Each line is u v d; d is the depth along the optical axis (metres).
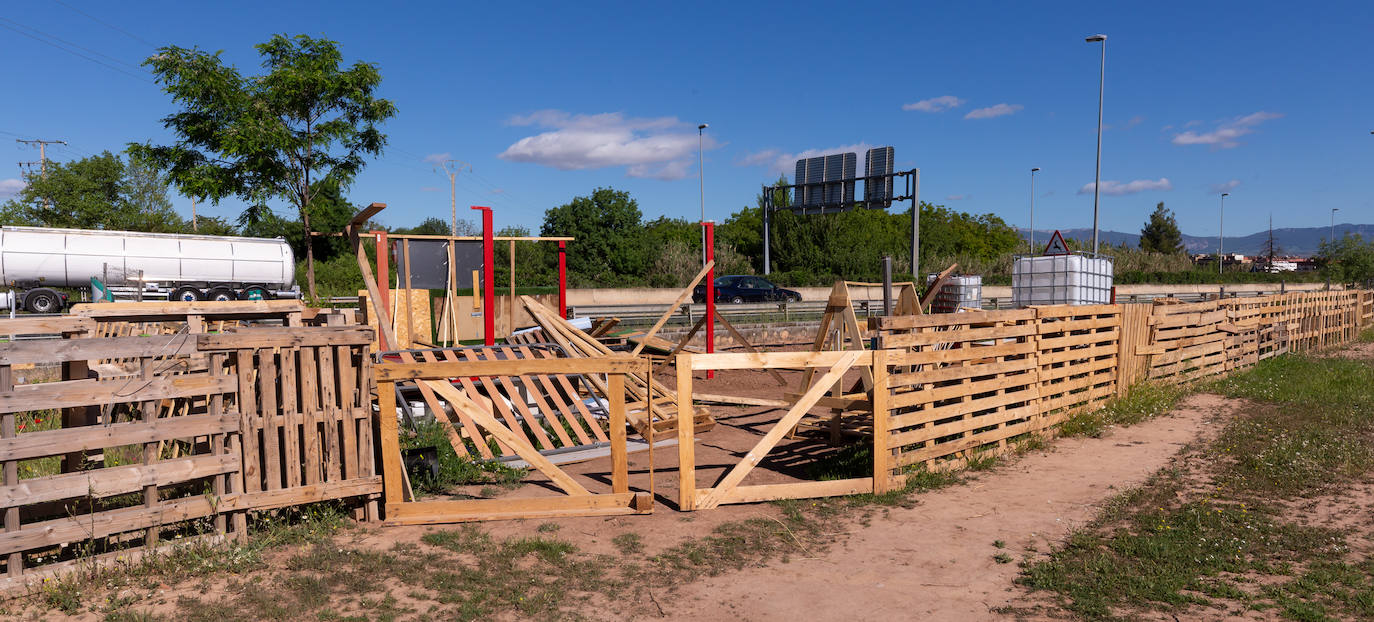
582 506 6.23
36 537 4.54
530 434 8.81
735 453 8.58
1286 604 4.47
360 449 5.83
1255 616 4.36
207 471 5.12
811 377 8.77
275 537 5.35
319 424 5.79
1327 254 39.69
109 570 4.72
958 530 5.94
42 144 57.41
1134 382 11.26
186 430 5.04
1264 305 15.86
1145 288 43.91
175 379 5.00
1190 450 8.46
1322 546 5.43
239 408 5.28
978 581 4.95
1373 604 4.43
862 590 4.81
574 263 55.75
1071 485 7.19
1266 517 6.09
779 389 13.54
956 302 16.91
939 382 8.09
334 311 8.48
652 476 6.32
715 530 5.92
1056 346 9.18
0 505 4.42
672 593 4.73
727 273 45.25
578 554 5.35
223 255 31.45
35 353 4.50
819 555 5.42
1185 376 12.65
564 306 13.55
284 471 5.80
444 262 12.69
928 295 9.45
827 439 9.03
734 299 32.91
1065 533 5.84
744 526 6.01
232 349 5.20
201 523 5.31
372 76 24.25
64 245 29.06
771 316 24.03
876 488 6.87
